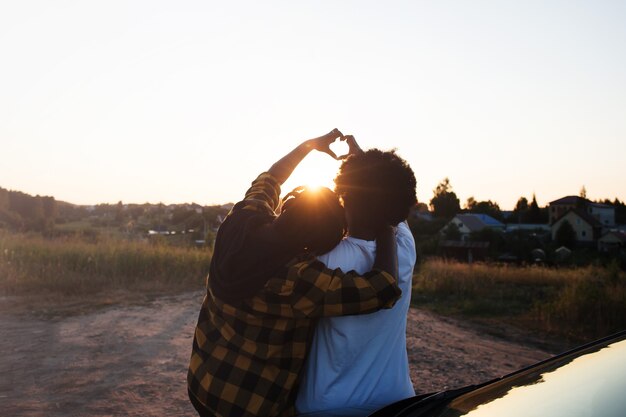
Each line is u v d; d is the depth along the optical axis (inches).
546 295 557.9
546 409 71.5
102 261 517.7
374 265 78.1
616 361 78.5
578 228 3134.8
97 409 191.2
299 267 73.0
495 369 270.1
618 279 540.7
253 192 88.6
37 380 220.8
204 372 75.7
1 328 311.0
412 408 77.9
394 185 79.4
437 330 379.6
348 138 99.7
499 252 2175.2
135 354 265.6
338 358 78.7
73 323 330.6
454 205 4077.3
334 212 75.2
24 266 481.4
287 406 79.1
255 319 74.2
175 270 535.8
